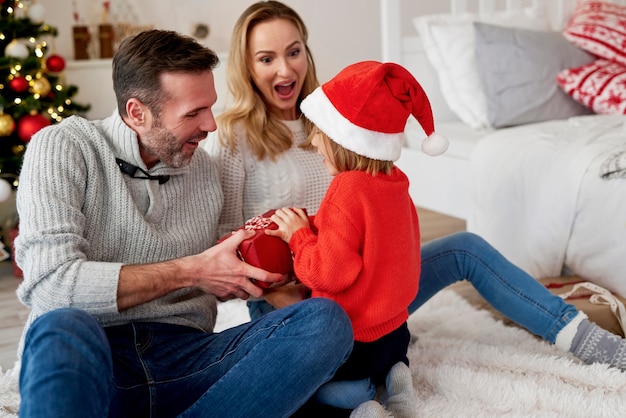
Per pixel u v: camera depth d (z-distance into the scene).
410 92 1.45
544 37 3.22
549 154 2.36
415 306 1.81
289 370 1.26
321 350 1.27
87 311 1.25
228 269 1.37
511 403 1.53
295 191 1.76
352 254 1.39
